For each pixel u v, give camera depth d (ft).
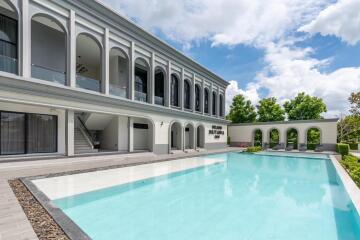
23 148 37.78
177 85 74.18
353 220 19.43
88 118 51.55
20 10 33.50
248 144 110.11
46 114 40.73
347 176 32.71
